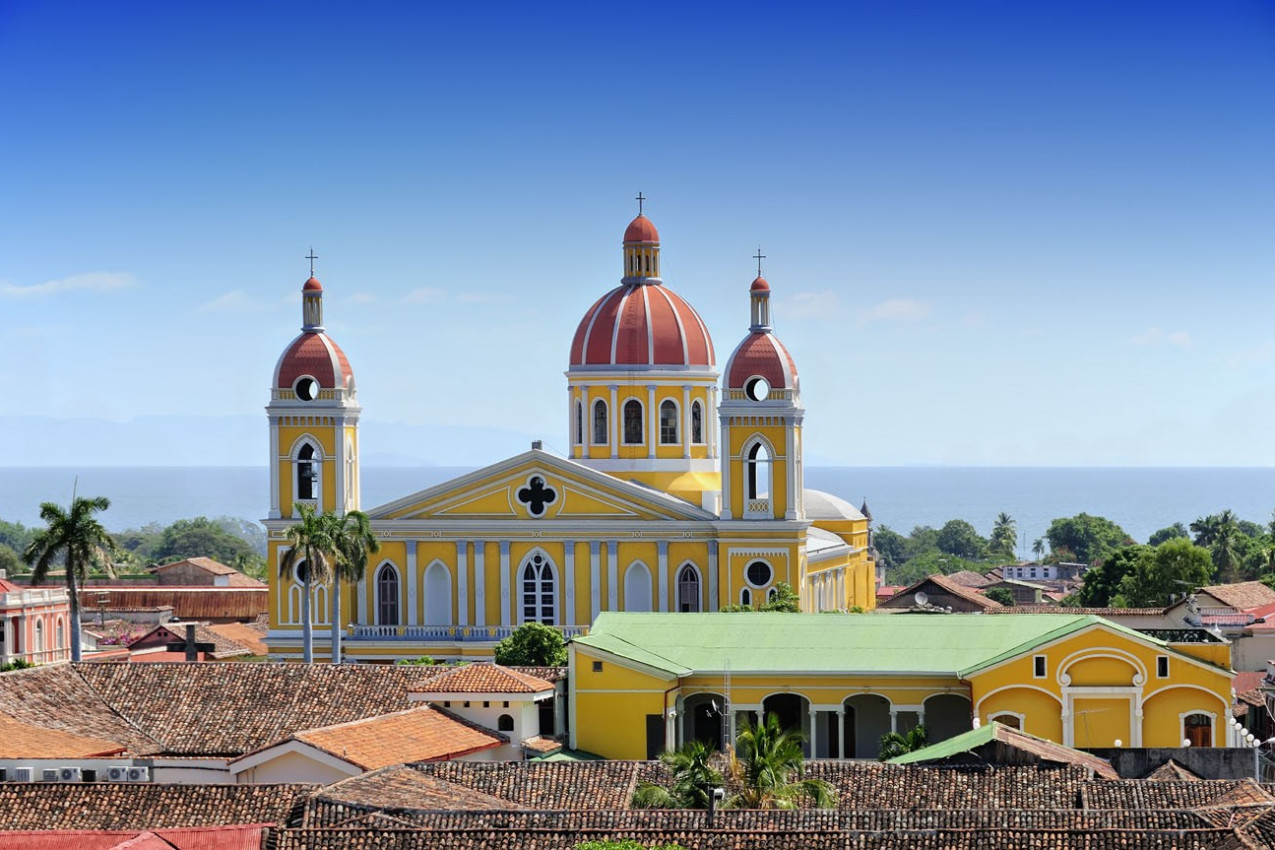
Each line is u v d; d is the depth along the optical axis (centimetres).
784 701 11612
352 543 14288
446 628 15475
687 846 7406
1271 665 13512
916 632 11725
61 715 10831
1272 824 7456
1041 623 11731
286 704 11075
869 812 7925
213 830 7725
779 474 15325
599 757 11069
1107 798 8350
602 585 15450
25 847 7681
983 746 9031
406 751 9981
